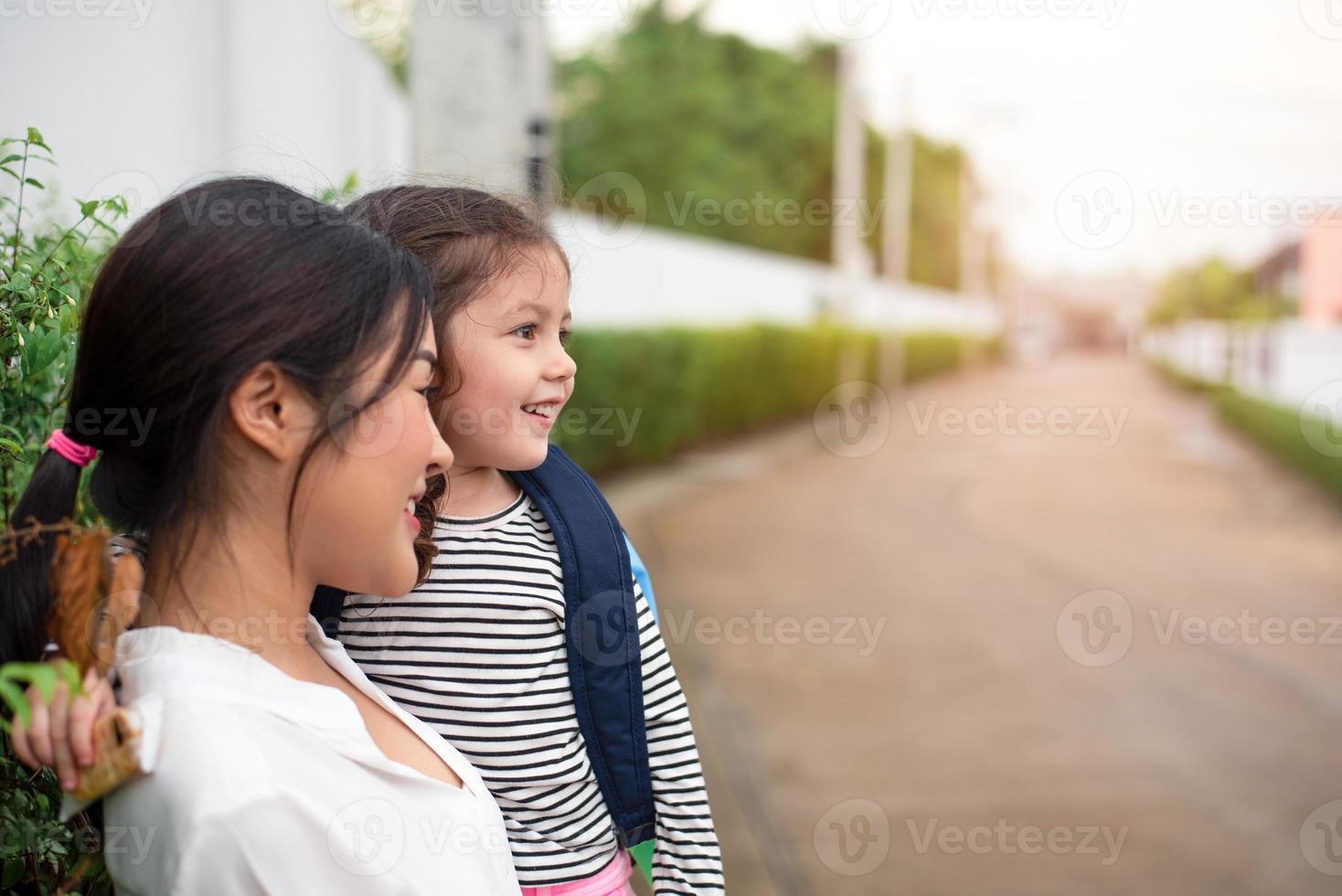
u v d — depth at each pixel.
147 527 0.94
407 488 0.96
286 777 0.86
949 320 34.88
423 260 1.26
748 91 23.56
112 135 3.31
